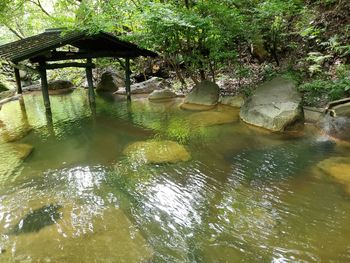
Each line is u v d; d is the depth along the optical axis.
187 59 8.08
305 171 4.26
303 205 3.50
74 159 5.15
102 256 2.81
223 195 3.81
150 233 3.15
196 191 3.93
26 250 2.92
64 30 7.10
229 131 6.01
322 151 4.82
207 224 3.26
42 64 8.02
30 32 15.46
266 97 6.46
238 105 7.60
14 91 12.06
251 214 3.39
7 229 3.27
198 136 5.85
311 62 7.93
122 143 5.77
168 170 4.55
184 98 9.00
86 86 12.77
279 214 3.36
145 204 3.70
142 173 4.50
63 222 3.36
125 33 9.73
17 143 6.08
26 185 4.27
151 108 8.40
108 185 4.20
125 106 8.89
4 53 7.32
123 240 3.04
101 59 12.07
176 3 7.81
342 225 3.12
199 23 6.71
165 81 11.02
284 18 8.54
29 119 7.97
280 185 3.96
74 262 2.75
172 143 5.54
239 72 8.70
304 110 6.39
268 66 8.77
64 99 10.67
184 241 3.02
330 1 8.22
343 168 4.18
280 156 4.78
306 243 2.89
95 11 7.41
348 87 5.81
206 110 7.63
